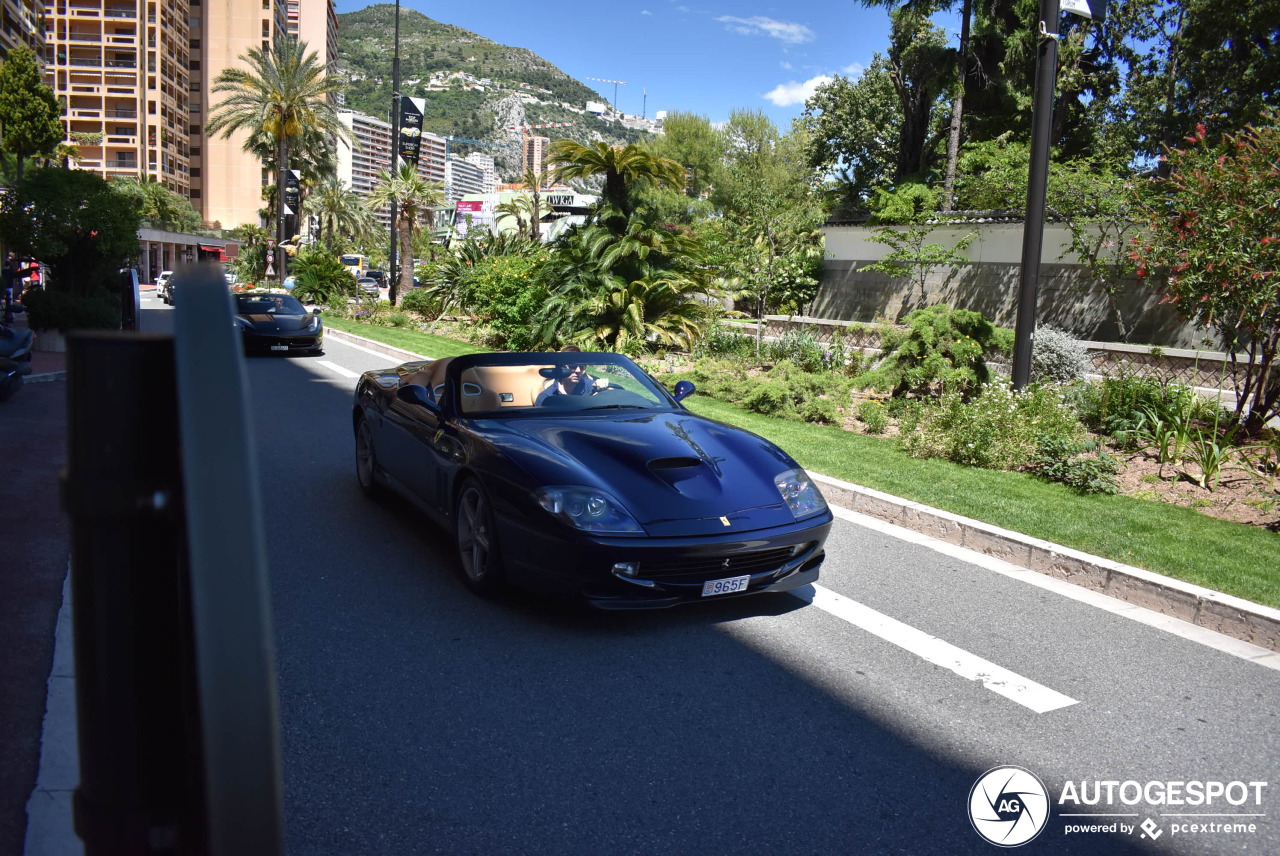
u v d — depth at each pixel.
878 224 19.48
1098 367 12.15
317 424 9.47
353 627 4.18
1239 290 7.94
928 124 29.50
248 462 0.84
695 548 4.07
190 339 0.85
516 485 4.27
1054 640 4.36
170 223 77.94
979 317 10.87
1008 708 3.62
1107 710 3.64
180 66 103.38
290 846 2.52
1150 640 4.41
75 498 0.91
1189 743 3.39
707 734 3.30
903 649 4.18
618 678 3.74
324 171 53.47
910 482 7.19
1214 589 4.86
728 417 10.29
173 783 1.00
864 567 5.39
